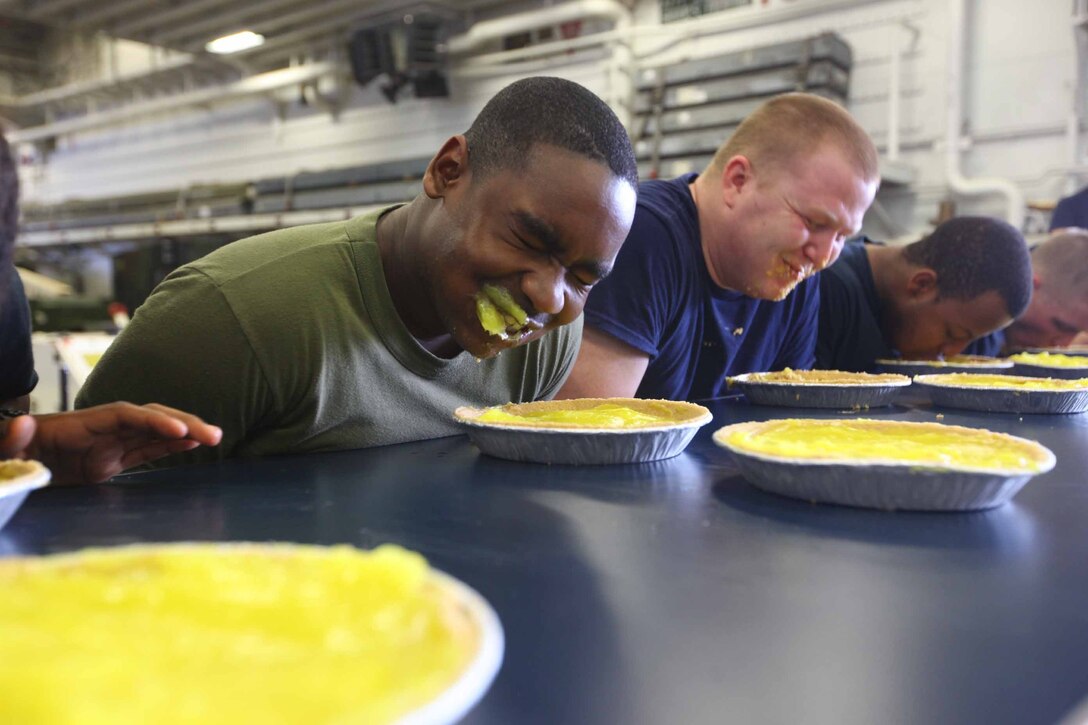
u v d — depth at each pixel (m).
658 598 0.49
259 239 1.04
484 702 0.36
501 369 1.19
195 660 0.31
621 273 1.33
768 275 1.46
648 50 4.23
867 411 1.36
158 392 0.94
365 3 4.70
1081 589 0.51
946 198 3.66
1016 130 3.53
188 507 0.68
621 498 0.73
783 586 0.51
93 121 6.40
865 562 0.56
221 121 6.29
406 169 4.27
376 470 0.84
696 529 0.63
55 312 4.12
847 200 1.40
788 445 0.75
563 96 0.85
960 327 1.90
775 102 1.47
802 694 0.37
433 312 1.00
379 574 0.39
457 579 0.51
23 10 5.39
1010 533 0.63
